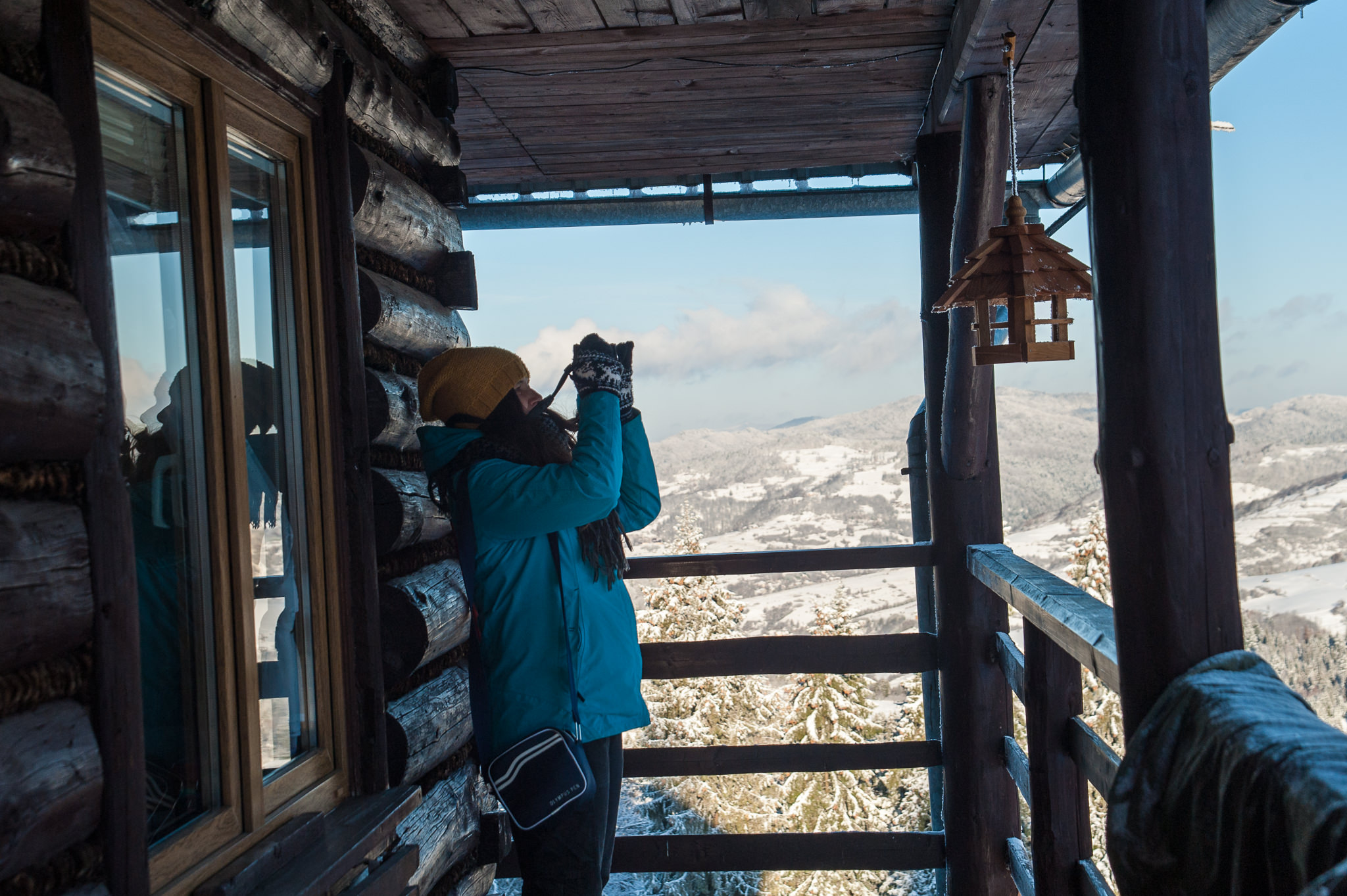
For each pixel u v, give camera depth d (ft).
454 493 6.80
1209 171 4.64
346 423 7.01
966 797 11.83
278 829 5.80
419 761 7.66
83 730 3.84
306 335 6.78
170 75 5.26
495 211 15.62
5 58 3.71
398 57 9.24
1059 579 8.03
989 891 11.82
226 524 5.56
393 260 8.80
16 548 3.50
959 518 11.82
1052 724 7.99
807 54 10.32
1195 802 4.04
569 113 11.98
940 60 10.50
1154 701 4.69
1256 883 3.65
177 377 5.35
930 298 11.88
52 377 3.67
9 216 3.61
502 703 6.70
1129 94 4.58
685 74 10.76
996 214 9.78
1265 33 7.63
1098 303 4.83
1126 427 4.66
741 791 60.90
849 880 51.44
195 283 5.50
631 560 12.04
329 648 6.84
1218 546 4.62
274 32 6.13
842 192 15.23
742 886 51.19
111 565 4.04
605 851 7.23
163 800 5.02
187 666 5.30
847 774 63.16
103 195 4.13
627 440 7.58
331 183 7.05
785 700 68.49
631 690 6.95
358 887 6.12
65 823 3.66
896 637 12.20
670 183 15.42
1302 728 3.74
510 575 6.74
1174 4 4.55
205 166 5.60
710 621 70.44
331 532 6.90
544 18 9.35
